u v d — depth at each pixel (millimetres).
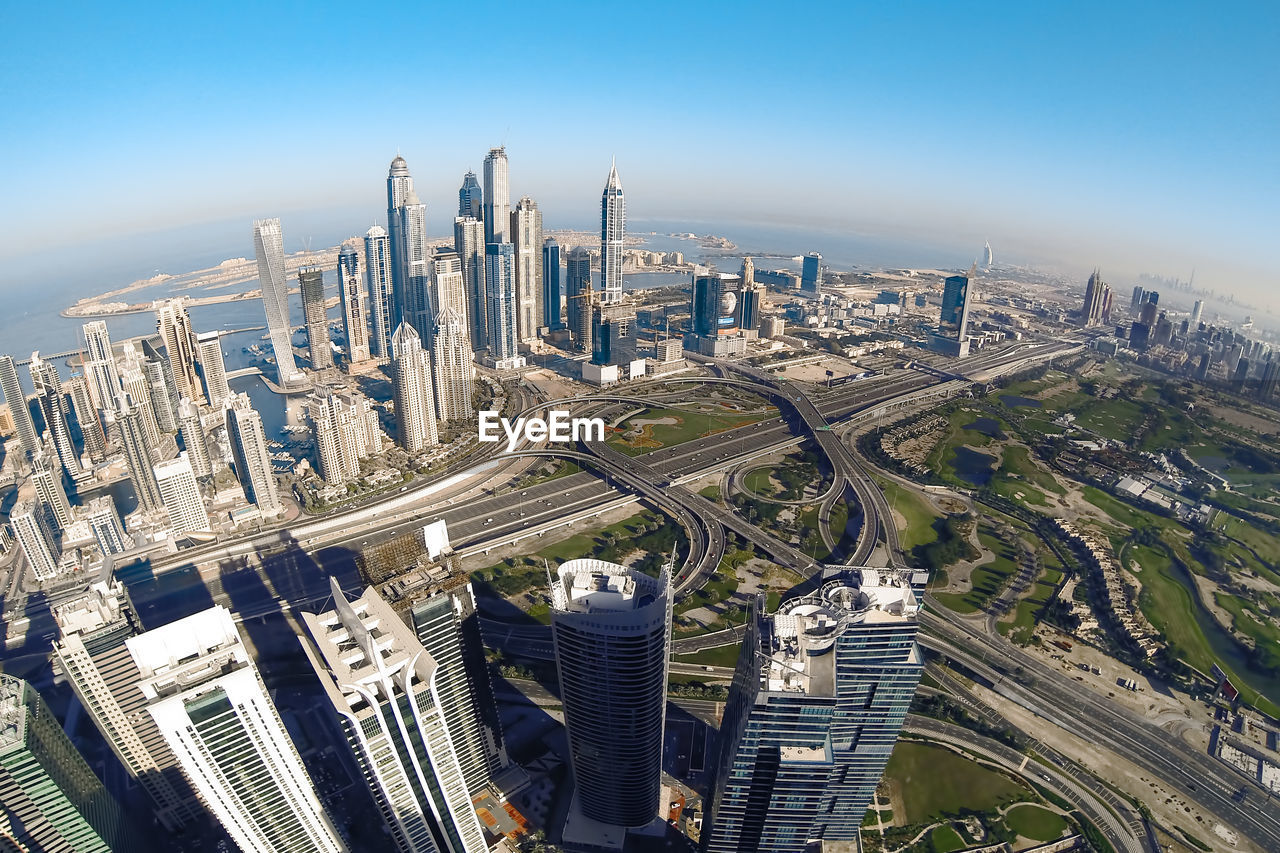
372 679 197625
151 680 186000
